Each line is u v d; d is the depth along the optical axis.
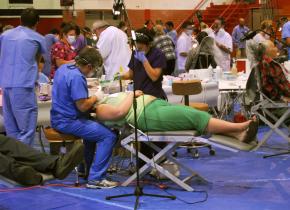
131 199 4.69
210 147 6.54
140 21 18.80
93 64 5.04
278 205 4.43
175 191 4.93
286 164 5.92
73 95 4.97
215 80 7.78
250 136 4.73
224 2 20.20
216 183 5.20
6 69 5.68
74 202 4.67
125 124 4.98
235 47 14.88
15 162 3.91
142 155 4.98
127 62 7.54
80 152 4.08
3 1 17.05
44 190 5.11
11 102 5.68
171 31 13.00
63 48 8.02
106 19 18.41
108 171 5.68
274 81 6.55
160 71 5.31
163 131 4.82
